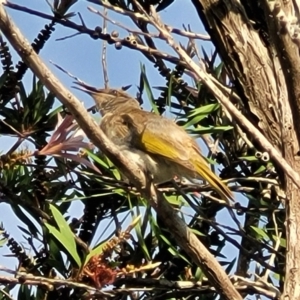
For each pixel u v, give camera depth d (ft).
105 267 16.57
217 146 20.99
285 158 16.24
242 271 19.80
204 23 17.90
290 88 14.79
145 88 20.93
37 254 18.79
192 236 15.53
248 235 19.58
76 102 13.83
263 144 13.73
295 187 16.02
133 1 15.46
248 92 17.35
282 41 14.55
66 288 18.04
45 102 19.24
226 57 17.61
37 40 18.57
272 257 18.97
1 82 18.83
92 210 19.88
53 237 18.47
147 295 18.97
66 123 15.79
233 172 20.98
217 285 15.58
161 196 15.47
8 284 17.70
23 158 16.94
